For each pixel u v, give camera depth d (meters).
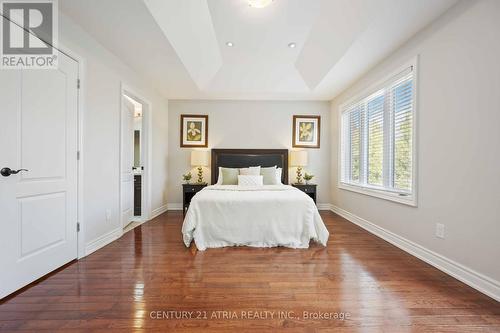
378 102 3.16
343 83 3.76
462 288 1.76
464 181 1.84
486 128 1.67
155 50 2.74
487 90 1.66
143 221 3.80
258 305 1.55
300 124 4.82
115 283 1.82
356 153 3.85
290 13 2.47
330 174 4.82
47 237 1.95
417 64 2.31
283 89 4.24
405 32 2.31
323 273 2.01
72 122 2.21
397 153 2.75
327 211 4.68
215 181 4.68
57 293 1.68
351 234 3.16
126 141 3.57
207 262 2.24
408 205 2.47
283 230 2.73
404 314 1.46
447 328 1.34
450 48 1.96
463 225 1.84
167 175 4.70
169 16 2.32
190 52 3.05
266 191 3.21
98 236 2.60
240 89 4.25
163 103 4.51
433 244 2.15
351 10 2.22
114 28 2.31
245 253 2.49
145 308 1.51
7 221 1.63
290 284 1.82
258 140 4.80
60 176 2.07
